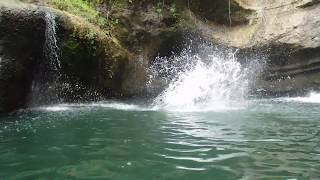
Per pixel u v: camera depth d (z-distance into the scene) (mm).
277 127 6539
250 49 14008
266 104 10367
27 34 8734
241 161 4379
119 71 11602
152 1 13438
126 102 10945
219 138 5613
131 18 12984
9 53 8414
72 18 10062
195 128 6430
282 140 5469
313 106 9844
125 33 12781
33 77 9242
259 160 4414
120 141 5383
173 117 7730
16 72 8562
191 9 14195
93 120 7273
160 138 5605
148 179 3762
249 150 4879
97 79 10891
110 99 11438
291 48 13547
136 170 4043
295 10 14141
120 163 4293
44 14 9094
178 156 4590
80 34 10094
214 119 7465
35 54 9086
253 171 4012
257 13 14578
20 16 8547
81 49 10156
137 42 12961
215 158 4500
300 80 13523
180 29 13617
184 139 5531
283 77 13711
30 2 9781
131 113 8336
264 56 13930
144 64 12898
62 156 4582
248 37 14172
